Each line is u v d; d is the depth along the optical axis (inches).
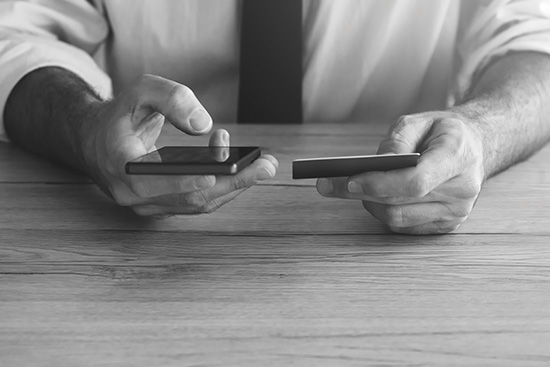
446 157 26.1
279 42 52.0
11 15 51.9
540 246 27.2
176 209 29.0
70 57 48.2
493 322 20.2
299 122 53.8
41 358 18.0
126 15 56.3
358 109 60.5
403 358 17.9
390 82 59.1
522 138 38.5
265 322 20.1
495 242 27.7
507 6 52.8
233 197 28.6
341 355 18.0
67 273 24.6
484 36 53.7
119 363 17.7
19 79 45.7
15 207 32.8
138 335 19.3
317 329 19.6
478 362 17.7
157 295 22.4
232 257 26.1
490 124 35.4
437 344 18.7
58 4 55.4
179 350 18.3
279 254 26.4
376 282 23.5
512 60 47.3
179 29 56.4
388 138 28.5
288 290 22.8
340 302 21.7
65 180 37.9
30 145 44.0
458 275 24.2
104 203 33.4
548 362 17.7
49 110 40.8
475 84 46.6
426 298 22.1
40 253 26.7
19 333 19.5
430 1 55.7
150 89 27.7
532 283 23.4
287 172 38.6
